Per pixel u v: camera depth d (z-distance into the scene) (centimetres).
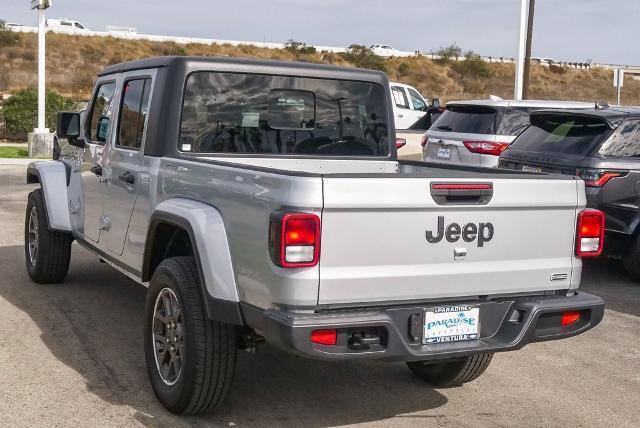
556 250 465
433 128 1229
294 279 392
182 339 461
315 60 6919
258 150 569
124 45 6712
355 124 608
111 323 659
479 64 7275
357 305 408
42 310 691
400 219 411
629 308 789
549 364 611
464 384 559
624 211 858
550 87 6931
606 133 862
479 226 435
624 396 545
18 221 1145
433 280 424
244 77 560
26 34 6444
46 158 2116
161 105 537
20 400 489
